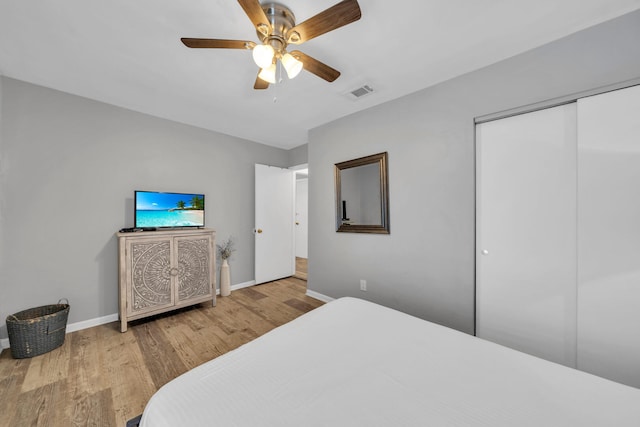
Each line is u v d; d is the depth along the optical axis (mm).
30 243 2221
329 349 1104
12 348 1901
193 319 2689
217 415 737
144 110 2818
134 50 1796
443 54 1844
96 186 2561
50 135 2320
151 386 1635
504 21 1521
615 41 1491
